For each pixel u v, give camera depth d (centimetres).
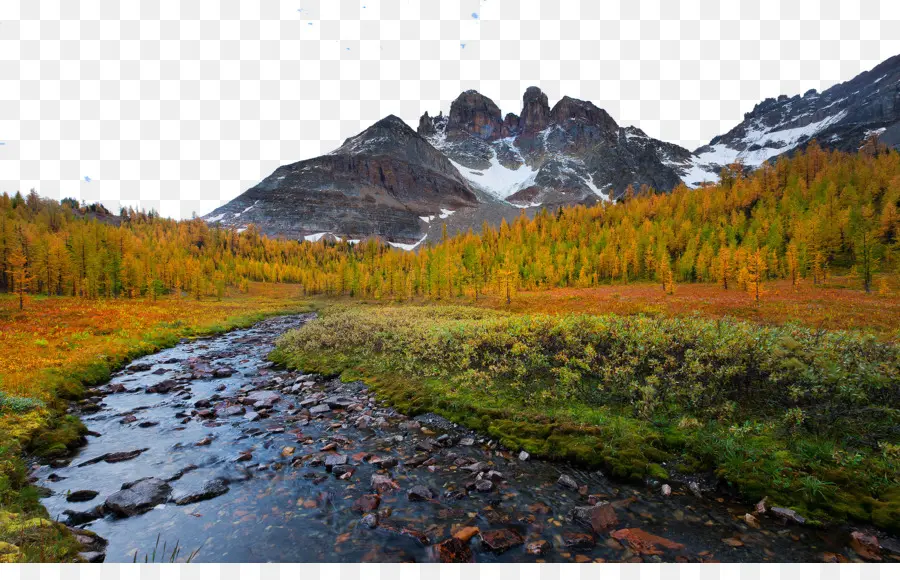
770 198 10988
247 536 707
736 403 1072
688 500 788
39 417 1250
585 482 880
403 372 1781
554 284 9181
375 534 705
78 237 8662
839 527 673
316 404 1548
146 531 724
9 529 642
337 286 11375
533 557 630
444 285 8750
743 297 5244
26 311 4381
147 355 2741
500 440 1104
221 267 13675
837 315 3234
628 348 1423
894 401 946
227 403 1575
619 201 17988
